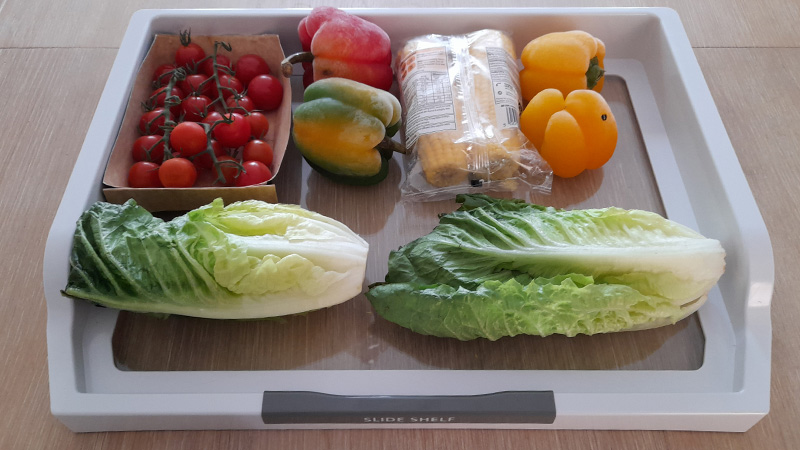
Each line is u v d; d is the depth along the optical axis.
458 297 0.78
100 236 0.80
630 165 1.03
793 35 1.21
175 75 0.98
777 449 0.81
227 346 0.85
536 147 1.00
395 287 0.81
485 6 1.25
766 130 1.08
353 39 0.97
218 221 0.82
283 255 0.80
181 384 0.81
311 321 0.88
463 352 0.85
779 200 1.01
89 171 0.90
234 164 0.93
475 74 1.00
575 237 0.82
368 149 0.94
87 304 0.85
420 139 0.96
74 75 1.14
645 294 0.81
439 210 0.98
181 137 0.92
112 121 0.96
